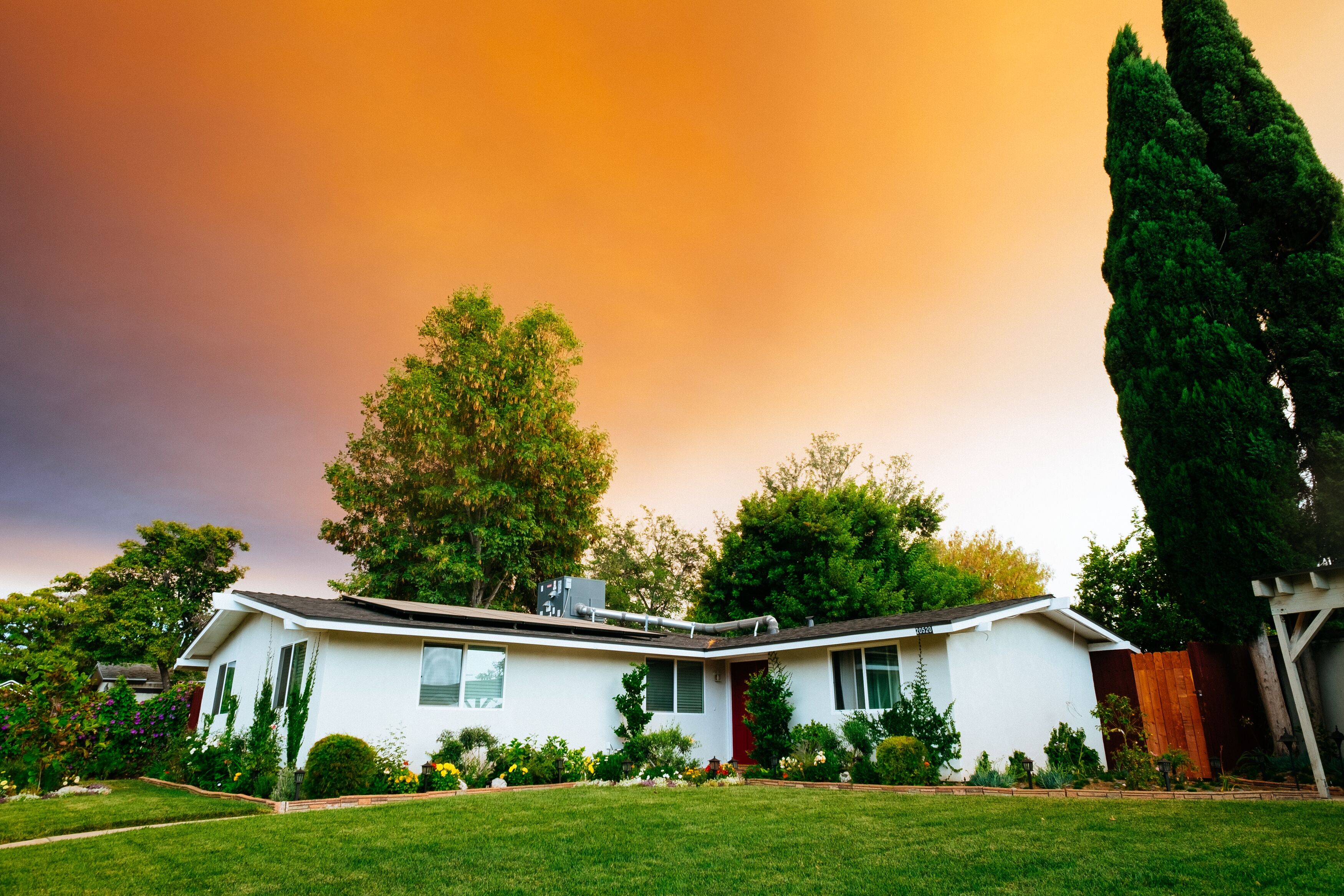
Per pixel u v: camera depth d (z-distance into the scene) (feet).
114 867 20.83
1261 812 26.99
